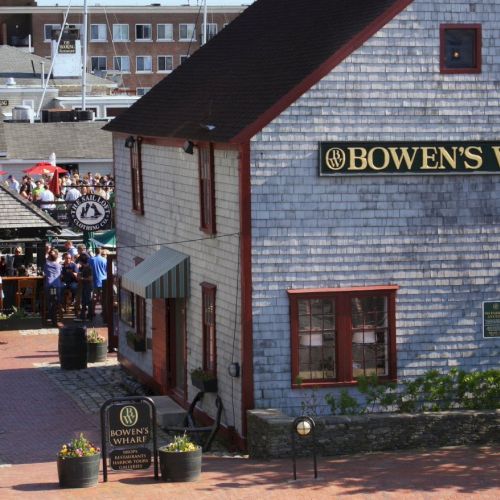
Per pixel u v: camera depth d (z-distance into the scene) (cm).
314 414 3544
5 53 14150
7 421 4031
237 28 4731
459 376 3616
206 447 3619
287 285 3541
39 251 6209
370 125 3547
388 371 3622
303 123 3509
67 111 10919
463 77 3594
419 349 3628
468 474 3141
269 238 3522
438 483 3044
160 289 3991
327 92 3512
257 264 3519
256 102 3644
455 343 3644
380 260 3588
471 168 3616
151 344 4444
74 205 6162
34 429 3916
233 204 3578
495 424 3516
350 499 2902
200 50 4884
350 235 3562
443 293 3628
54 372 4847
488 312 3656
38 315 5784
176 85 4703
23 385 4597
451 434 3494
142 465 3184
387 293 3597
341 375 3578
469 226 3631
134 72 17438
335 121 3525
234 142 3484
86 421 4016
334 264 3562
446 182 3612
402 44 3550
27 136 10169
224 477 3172
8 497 2991
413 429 3462
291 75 3631
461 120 3603
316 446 3397
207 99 4116
